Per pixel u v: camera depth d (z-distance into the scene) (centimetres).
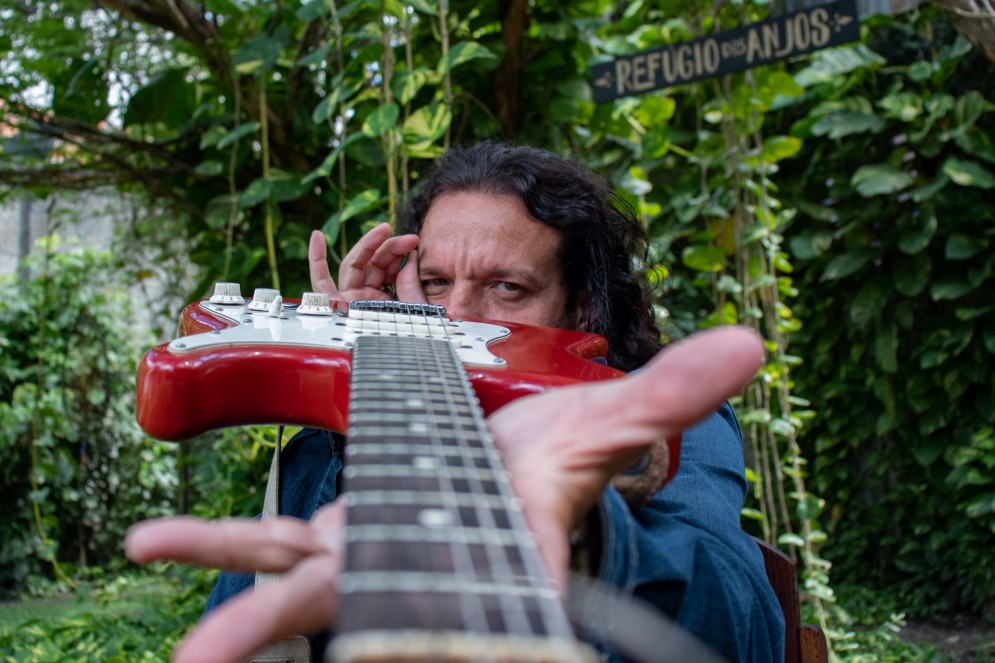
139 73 296
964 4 221
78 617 349
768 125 408
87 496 560
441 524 43
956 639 373
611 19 368
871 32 392
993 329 379
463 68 267
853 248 404
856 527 431
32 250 559
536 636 35
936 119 384
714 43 264
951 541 405
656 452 73
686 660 46
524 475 49
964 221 380
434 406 60
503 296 132
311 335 89
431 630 35
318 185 278
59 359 543
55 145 308
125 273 397
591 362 87
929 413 398
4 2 277
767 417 286
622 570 64
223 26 277
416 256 141
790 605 113
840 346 432
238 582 112
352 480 47
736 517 92
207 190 298
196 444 418
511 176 132
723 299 300
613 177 291
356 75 249
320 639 98
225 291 110
